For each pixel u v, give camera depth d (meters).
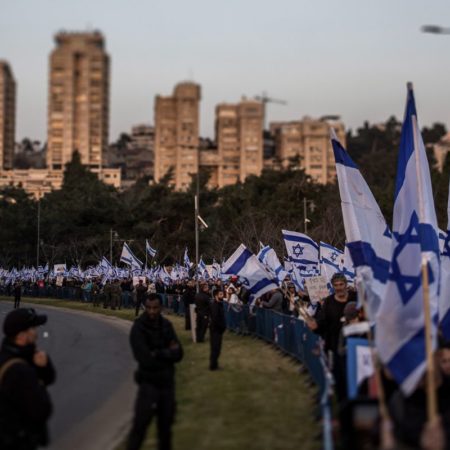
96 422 13.56
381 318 10.47
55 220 105.69
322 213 84.88
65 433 12.70
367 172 135.62
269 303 25.61
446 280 16.11
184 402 14.70
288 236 27.61
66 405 15.31
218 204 110.62
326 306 14.40
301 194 96.88
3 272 91.62
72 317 45.84
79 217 106.19
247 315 28.72
